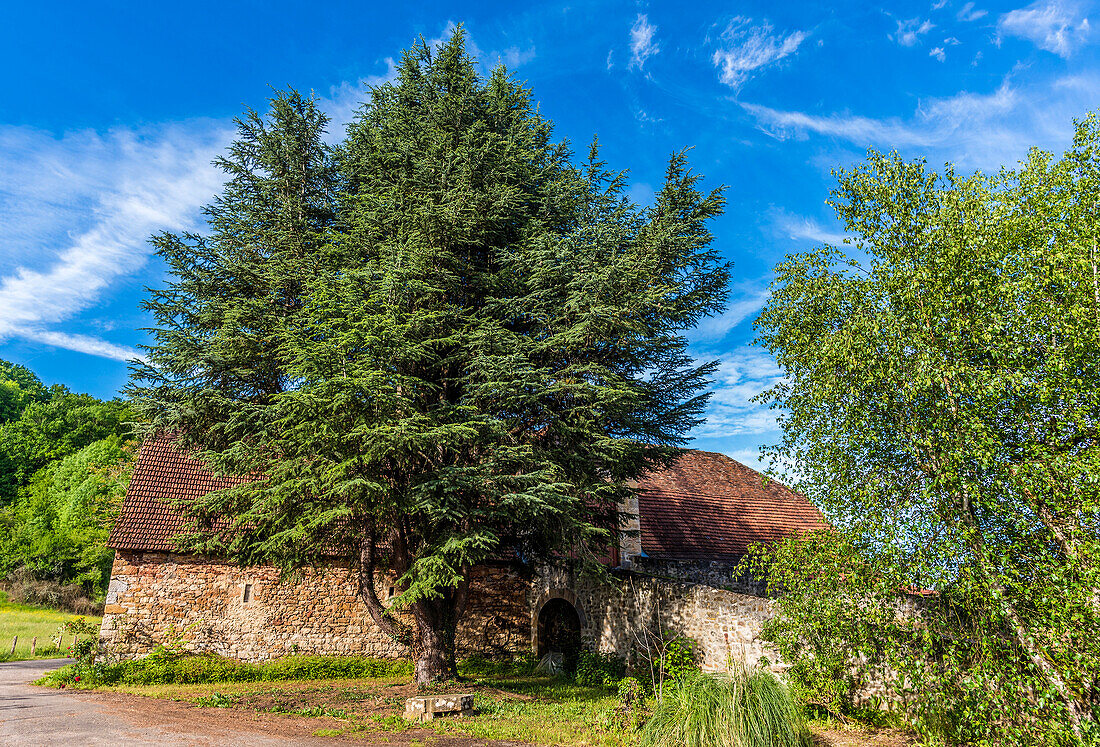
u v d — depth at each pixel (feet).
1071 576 21.61
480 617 63.57
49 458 155.02
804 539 29.48
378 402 34.04
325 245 42.16
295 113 48.93
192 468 58.49
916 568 24.97
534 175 47.65
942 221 26.58
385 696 41.39
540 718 34.73
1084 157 25.46
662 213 44.09
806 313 30.99
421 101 49.98
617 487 43.06
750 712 25.67
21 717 31.68
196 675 47.88
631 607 52.26
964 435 23.93
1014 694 22.66
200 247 46.19
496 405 40.45
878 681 32.55
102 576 120.57
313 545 41.22
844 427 27.94
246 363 42.16
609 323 39.96
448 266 42.68
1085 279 23.03
